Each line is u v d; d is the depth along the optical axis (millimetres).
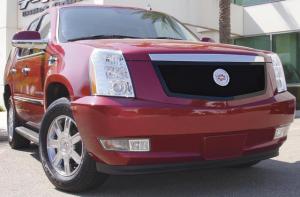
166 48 4379
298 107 15617
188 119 4160
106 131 4109
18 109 6734
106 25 5715
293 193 4711
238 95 4445
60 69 4789
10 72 7004
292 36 16859
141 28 5871
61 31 5480
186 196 4641
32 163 6395
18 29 18109
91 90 4258
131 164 4172
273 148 4766
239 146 4461
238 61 4535
